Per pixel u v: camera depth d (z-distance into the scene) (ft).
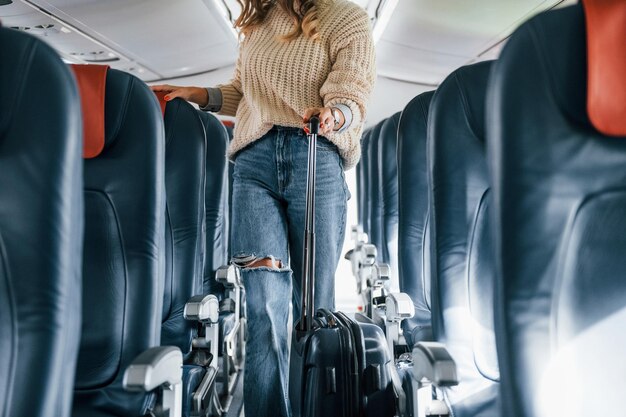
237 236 5.70
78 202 2.85
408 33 15.28
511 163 2.70
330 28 5.29
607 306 2.70
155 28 14.84
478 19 13.04
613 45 2.54
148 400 4.19
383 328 7.64
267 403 5.66
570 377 2.67
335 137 5.38
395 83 21.02
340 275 19.30
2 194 2.72
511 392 2.69
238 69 6.24
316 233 5.50
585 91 2.66
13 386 2.68
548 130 2.68
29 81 2.74
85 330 4.14
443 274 4.53
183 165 6.13
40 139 2.72
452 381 3.07
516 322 2.69
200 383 5.44
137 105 4.20
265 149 5.49
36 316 2.72
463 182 4.52
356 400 4.85
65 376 2.81
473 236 4.53
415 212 6.44
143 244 4.17
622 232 2.72
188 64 19.27
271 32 5.49
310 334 5.01
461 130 4.54
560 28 2.69
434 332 4.60
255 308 5.61
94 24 13.99
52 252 2.73
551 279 2.69
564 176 2.68
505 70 2.74
